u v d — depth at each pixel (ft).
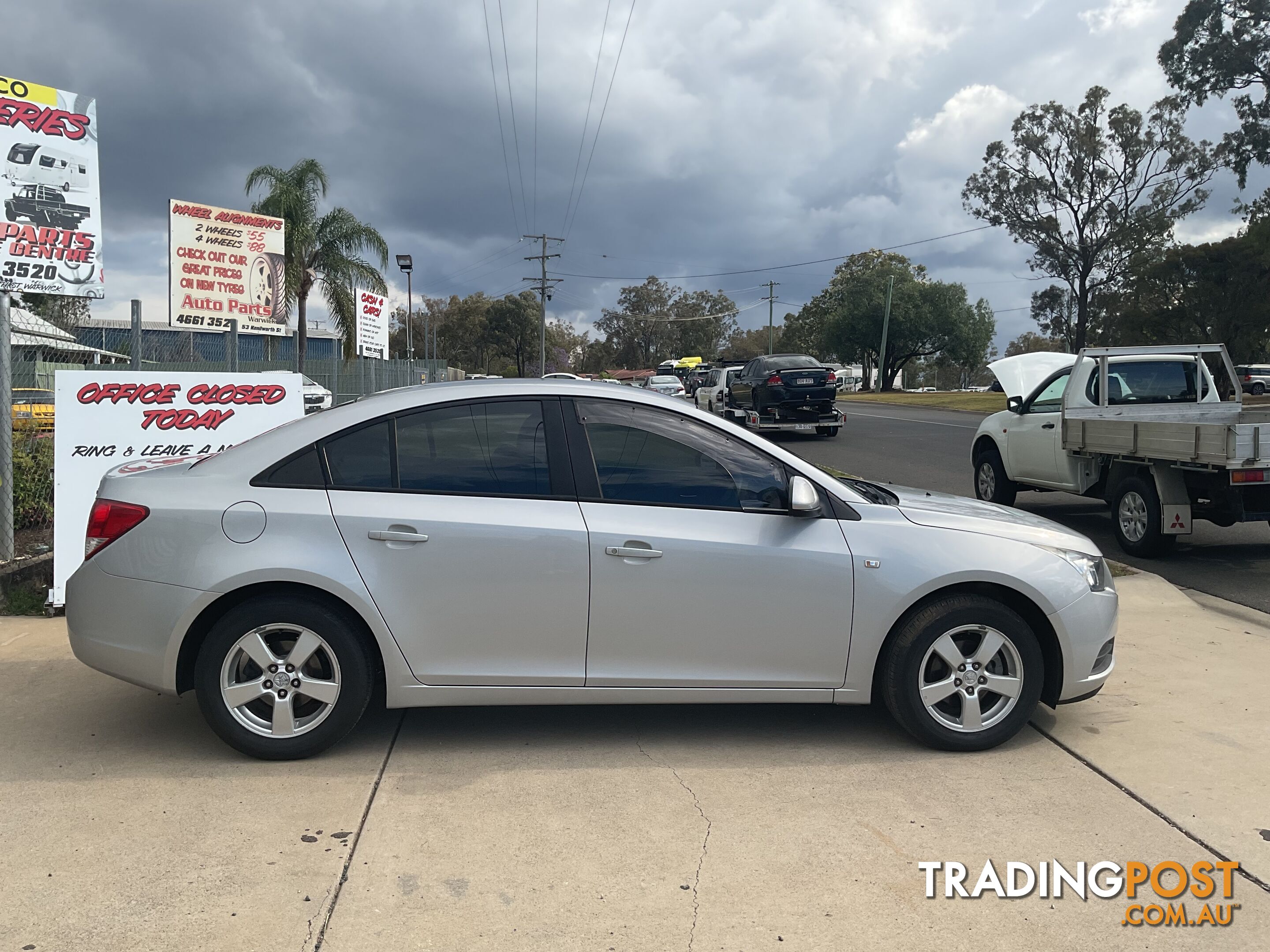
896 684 13.71
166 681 13.05
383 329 86.38
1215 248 167.53
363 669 13.17
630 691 13.50
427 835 11.26
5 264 32.65
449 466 13.50
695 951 9.12
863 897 10.08
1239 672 17.43
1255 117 148.46
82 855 10.70
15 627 20.29
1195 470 25.58
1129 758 13.64
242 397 24.44
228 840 11.08
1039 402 34.76
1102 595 14.12
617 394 14.05
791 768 13.30
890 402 138.31
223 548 12.92
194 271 50.16
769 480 13.93
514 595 13.16
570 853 10.89
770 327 298.35
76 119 34.24
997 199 188.96
